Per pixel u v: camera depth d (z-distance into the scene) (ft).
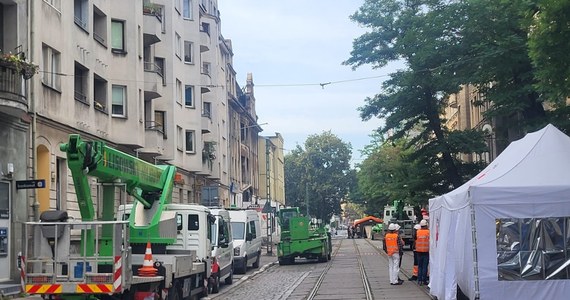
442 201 52.01
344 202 372.38
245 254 96.53
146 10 112.78
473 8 84.64
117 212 51.34
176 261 49.83
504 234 43.06
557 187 42.73
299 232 117.50
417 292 63.41
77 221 39.73
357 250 163.94
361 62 126.41
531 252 42.80
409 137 148.05
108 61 98.84
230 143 216.33
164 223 51.67
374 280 78.28
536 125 75.10
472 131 123.75
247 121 259.19
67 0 83.56
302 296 64.85
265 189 305.73
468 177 126.52
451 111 219.82
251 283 82.64
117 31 102.32
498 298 42.73
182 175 142.31
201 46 160.35
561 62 47.57
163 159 124.47
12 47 69.87
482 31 84.74
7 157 66.80
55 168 78.95
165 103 125.80
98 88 97.40
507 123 90.17
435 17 98.48
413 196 134.10
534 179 43.34
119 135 99.81
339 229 438.40
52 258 39.22
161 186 52.49
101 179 43.19
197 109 146.51
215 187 114.21
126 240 39.86
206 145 164.04
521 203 42.93
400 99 122.31
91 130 90.33
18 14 70.33
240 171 237.45
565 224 42.78
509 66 80.74
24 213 69.82
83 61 88.53
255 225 110.01
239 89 251.60
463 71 91.40
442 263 50.67
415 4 124.88
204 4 180.55
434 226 56.34
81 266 39.04
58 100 79.61
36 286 38.88
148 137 112.57
